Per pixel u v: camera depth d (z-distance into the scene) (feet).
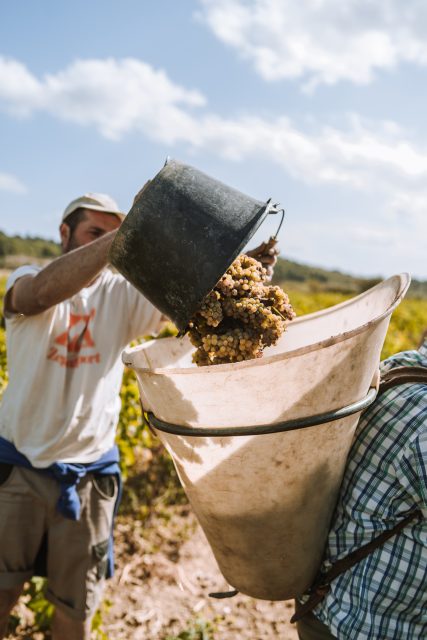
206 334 6.55
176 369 5.84
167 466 20.03
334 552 7.07
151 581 15.29
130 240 6.45
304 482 6.41
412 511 6.68
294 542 6.73
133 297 10.12
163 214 6.24
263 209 6.07
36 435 9.57
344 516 7.09
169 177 6.40
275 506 6.47
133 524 17.84
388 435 6.82
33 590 12.28
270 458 6.17
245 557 6.87
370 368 6.25
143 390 6.62
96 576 10.14
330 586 7.08
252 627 13.50
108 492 10.31
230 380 5.74
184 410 6.10
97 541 10.10
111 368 10.12
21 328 9.45
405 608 6.70
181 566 15.99
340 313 7.93
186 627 13.47
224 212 6.11
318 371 5.81
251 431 5.95
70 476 9.56
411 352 7.58
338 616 6.82
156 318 10.19
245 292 6.49
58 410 9.57
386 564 6.71
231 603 14.39
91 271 8.41
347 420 6.32
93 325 9.80
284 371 5.69
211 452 6.24
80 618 9.97
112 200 10.59
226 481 6.39
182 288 6.16
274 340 6.52
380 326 6.07
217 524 6.78
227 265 5.91
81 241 10.53
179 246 6.13
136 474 20.40
